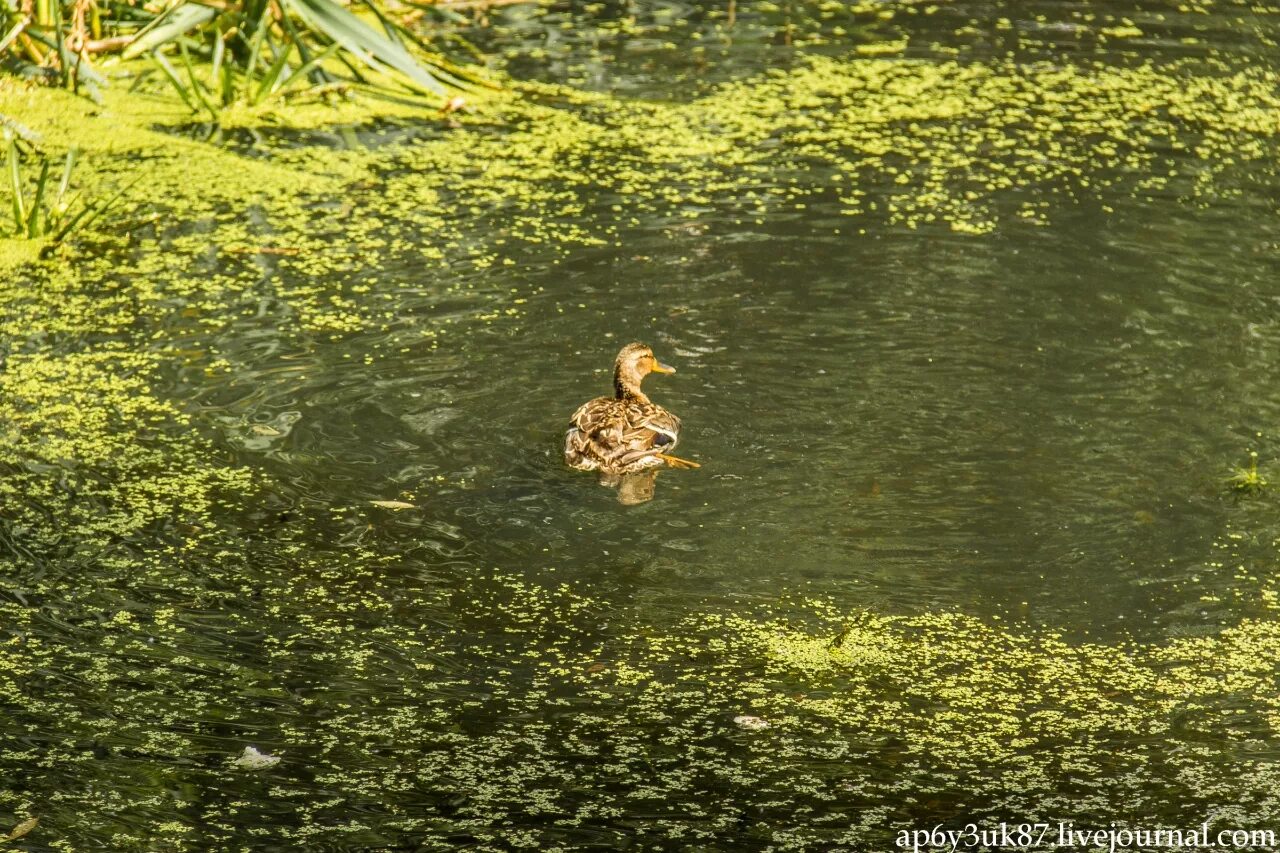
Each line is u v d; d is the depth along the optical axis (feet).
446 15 164.35
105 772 57.67
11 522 74.18
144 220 112.27
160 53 132.67
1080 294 100.22
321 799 56.54
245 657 64.75
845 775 58.18
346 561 71.56
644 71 149.79
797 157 127.13
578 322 96.32
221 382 88.58
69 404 85.87
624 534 73.67
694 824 55.36
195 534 73.56
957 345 92.94
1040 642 66.13
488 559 71.72
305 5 130.82
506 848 54.03
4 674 63.21
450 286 101.76
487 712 61.62
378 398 86.63
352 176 122.31
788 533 73.77
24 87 133.08
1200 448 81.35
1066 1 176.86
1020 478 78.64
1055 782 57.93
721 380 88.58
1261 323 95.86
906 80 148.15
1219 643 66.03
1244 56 156.46
